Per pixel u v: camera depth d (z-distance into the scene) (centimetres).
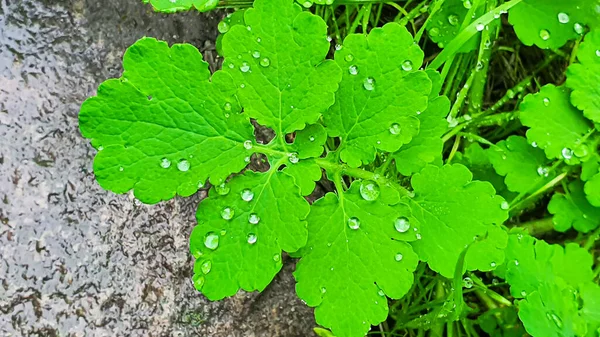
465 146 21
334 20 19
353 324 14
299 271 14
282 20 13
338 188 15
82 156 16
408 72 14
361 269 14
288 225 13
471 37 19
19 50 16
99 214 16
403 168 15
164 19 18
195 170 13
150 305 16
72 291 15
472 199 15
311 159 14
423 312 19
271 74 14
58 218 15
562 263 17
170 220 16
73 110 16
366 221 14
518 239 17
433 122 15
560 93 19
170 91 13
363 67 14
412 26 20
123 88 13
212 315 16
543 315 15
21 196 15
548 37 19
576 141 18
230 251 13
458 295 15
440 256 15
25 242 15
